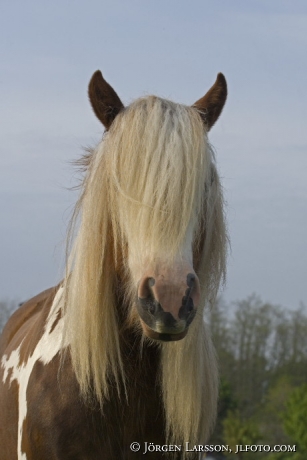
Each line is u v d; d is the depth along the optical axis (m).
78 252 3.49
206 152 3.31
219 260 3.54
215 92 3.79
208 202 3.42
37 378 3.73
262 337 34.59
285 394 32.69
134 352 3.53
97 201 3.40
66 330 3.63
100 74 3.57
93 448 3.47
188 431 3.56
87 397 3.46
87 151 3.99
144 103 3.41
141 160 3.18
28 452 3.66
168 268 2.98
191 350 3.52
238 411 31.27
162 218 3.05
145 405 3.56
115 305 3.47
